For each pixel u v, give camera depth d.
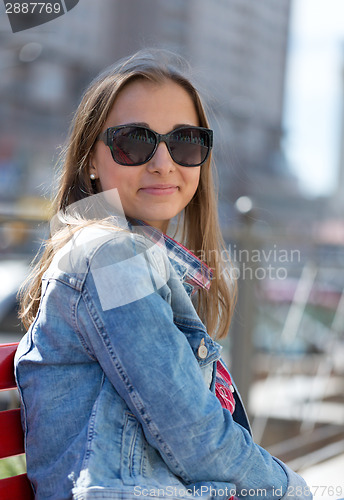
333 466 2.78
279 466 1.14
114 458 0.98
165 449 1.00
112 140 1.23
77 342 1.04
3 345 1.18
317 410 3.64
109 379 1.03
